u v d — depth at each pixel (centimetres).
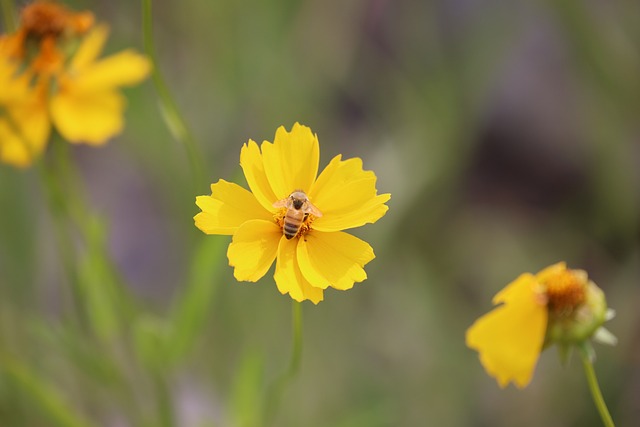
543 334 67
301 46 101
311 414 89
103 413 84
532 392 96
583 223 111
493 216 116
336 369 93
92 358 76
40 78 75
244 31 91
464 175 115
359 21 111
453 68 96
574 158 117
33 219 86
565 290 67
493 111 119
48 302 94
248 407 76
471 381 95
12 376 76
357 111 112
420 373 95
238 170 74
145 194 113
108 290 76
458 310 102
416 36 101
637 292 99
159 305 105
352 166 66
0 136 75
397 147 94
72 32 76
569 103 119
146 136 87
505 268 107
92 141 75
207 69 94
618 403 91
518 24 99
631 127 100
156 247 110
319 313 93
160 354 76
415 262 100
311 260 65
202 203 65
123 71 76
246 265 65
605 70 95
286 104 93
